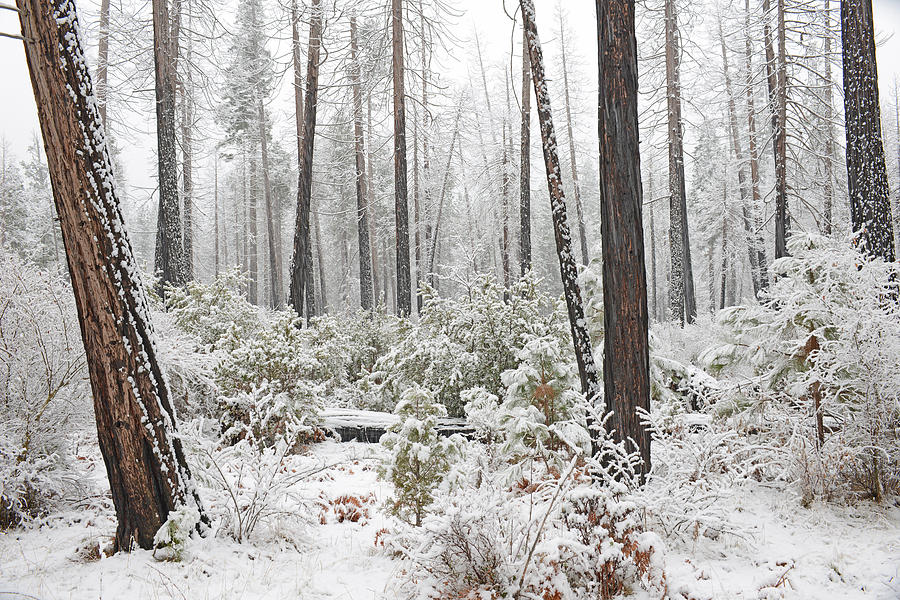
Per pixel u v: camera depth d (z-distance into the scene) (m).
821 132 15.02
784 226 14.51
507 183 27.39
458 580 3.57
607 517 3.87
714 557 4.17
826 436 5.52
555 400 6.47
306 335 10.07
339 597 3.56
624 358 4.64
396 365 10.27
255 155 31.16
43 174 30.80
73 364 5.05
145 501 4.00
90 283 3.81
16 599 3.17
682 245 19.20
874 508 4.88
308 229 13.25
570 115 28.55
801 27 14.54
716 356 6.52
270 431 8.05
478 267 33.53
